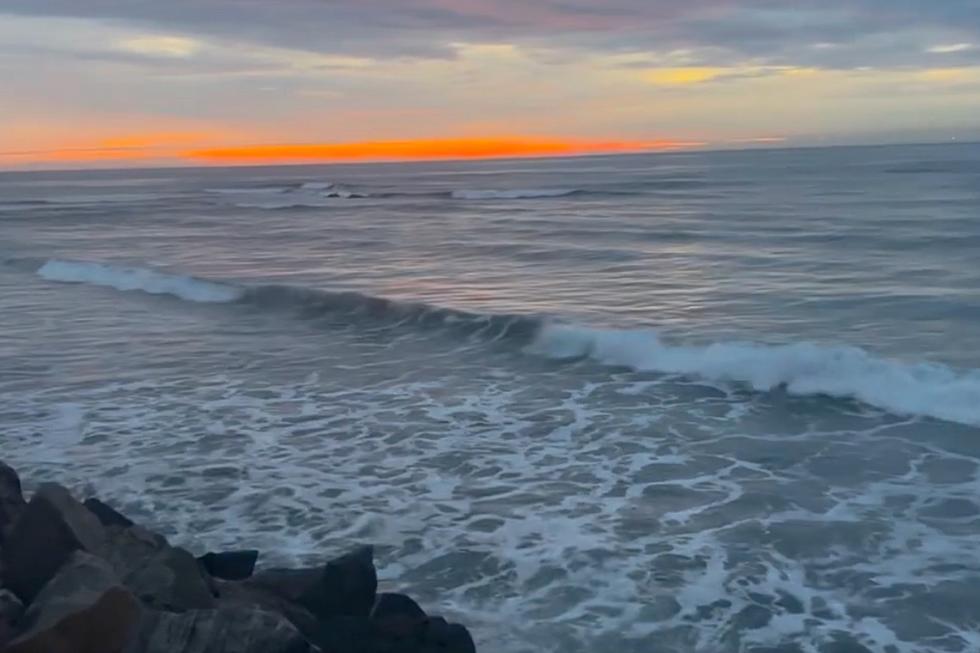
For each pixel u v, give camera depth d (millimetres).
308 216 53594
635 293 22766
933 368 13805
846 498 10031
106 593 5574
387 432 12508
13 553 6395
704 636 7309
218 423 12961
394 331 19406
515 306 21500
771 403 13617
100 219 53875
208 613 5598
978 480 10445
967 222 34656
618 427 12617
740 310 20047
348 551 8844
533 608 7758
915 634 7316
